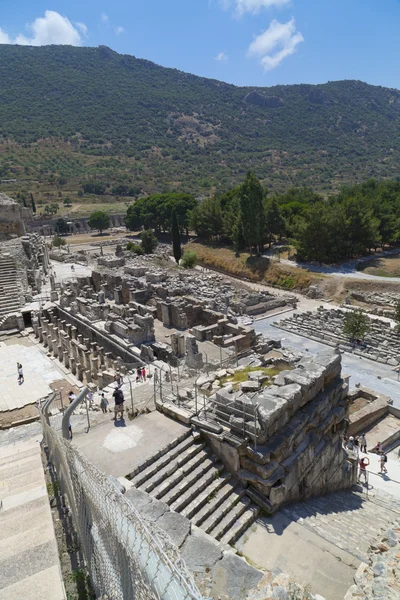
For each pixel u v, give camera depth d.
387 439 27.78
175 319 35.94
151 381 23.64
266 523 13.39
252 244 87.44
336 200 99.75
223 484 14.15
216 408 15.73
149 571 5.57
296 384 16.14
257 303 58.94
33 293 49.03
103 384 26.39
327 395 17.48
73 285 47.72
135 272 59.47
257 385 16.67
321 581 11.05
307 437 16.23
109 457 14.20
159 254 92.75
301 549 12.26
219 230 101.62
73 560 9.60
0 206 60.50
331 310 54.31
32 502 10.65
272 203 89.62
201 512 12.90
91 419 17.38
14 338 39.62
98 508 7.47
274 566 11.61
